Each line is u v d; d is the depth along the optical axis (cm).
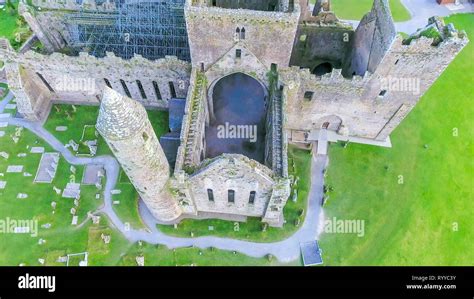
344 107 4853
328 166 5072
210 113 5150
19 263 4334
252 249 4425
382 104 4681
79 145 5172
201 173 3681
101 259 4353
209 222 4584
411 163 5169
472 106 5791
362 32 4697
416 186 4966
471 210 4828
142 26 5016
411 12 7175
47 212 4653
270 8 4934
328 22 5250
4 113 5488
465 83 6050
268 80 4509
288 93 4503
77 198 4703
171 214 4412
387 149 5281
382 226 4650
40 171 4962
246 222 4597
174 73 4841
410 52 3878
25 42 5588
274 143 4022
